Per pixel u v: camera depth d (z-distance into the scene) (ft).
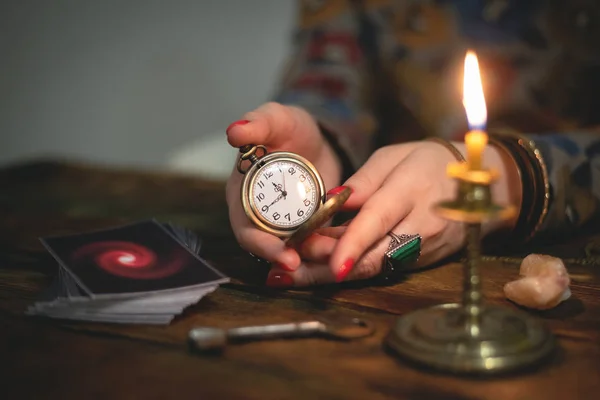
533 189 1.96
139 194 2.75
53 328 1.55
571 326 1.56
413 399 1.31
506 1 2.77
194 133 5.10
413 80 2.83
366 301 1.69
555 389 1.34
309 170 1.77
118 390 1.34
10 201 2.66
